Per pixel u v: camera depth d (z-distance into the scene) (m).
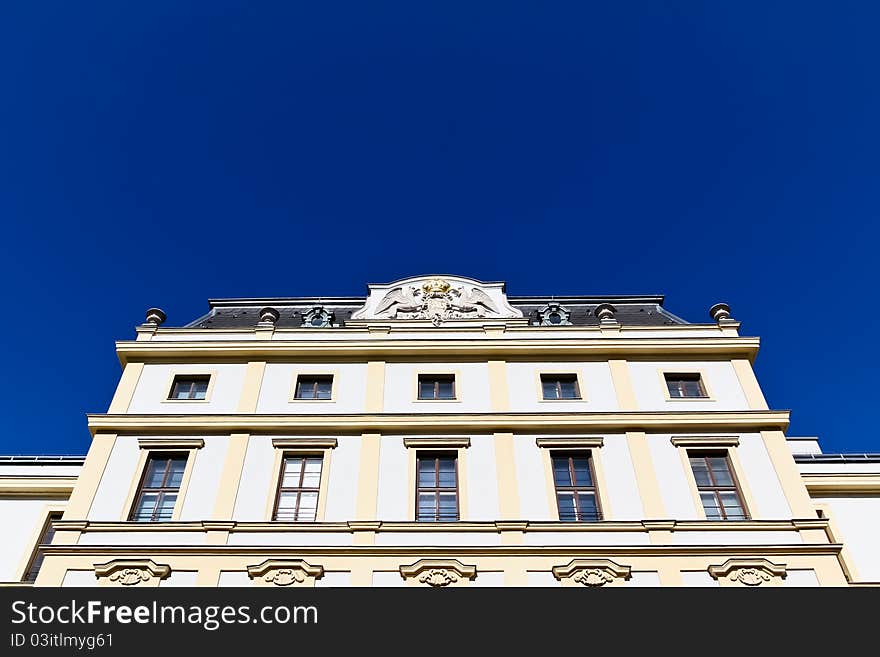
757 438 22.59
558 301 29.80
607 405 23.88
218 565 19.30
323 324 27.81
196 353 25.36
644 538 19.94
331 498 21.16
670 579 18.97
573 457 22.48
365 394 24.30
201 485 21.48
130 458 22.16
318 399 24.23
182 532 20.14
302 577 19.09
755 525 20.08
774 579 19.00
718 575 19.05
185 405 23.91
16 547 23.16
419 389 24.67
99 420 22.88
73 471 25.45
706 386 24.31
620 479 21.55
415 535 20.06
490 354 25.45
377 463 21.97
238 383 24.69
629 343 25.31
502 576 19.11
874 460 25.56
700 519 20.38
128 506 20.97
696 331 26.12
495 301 28.17
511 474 21.64
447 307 27.80
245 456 22.22
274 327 26.56
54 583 18.86
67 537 19.95
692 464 22.20
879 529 23.58
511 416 23.05
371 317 27.44
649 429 22.94
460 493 21.20
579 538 19.95
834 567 19.17
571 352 25.44
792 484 21.28
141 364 25.19
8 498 24.53
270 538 20.02
